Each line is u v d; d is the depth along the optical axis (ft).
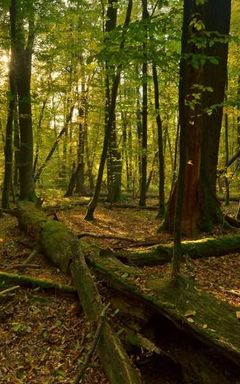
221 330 17.53
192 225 36.14
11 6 37.52
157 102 47.21
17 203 43.24
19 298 23.88
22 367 19.29
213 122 36.91
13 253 32.19
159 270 27.14
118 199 67.97
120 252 28.45
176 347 18.86
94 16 52.49
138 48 22.49
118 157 67.51
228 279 27.25
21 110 54.80
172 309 18.76
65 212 53.21
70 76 63.26
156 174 111.55
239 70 53.83
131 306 20.77
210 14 35.63
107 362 18.22
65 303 23.63
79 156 71.15
